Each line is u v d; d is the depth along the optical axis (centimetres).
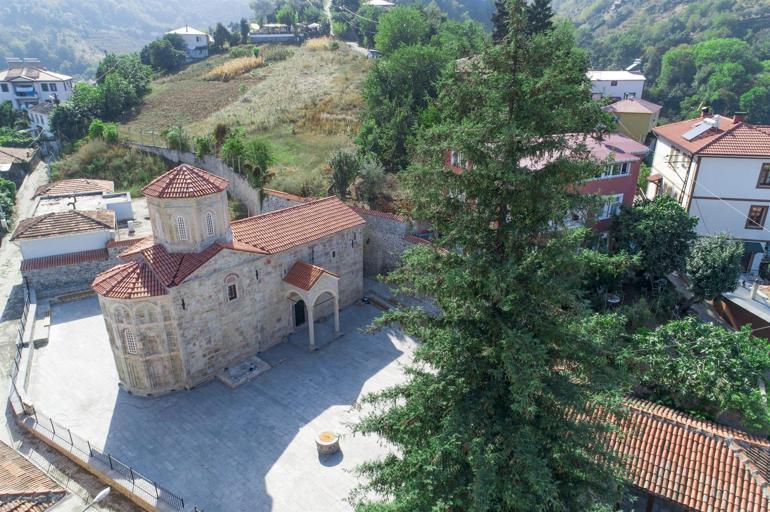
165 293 2802
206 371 3123
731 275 3256
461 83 1471
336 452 2603
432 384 1530
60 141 8144
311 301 3331
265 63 10469
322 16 13100
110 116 8456
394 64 6088
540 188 1396
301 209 3738
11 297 4122
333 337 3594
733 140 4175
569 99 1370
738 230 4281
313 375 3206
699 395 2491
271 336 3475
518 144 1370
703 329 2731
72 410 2872
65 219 4238
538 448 1422
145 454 2572
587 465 1498
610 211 3862
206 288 2980
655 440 2200
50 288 4119
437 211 1612
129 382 2995
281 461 2550
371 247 4309
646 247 3481
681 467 2106
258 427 2770
